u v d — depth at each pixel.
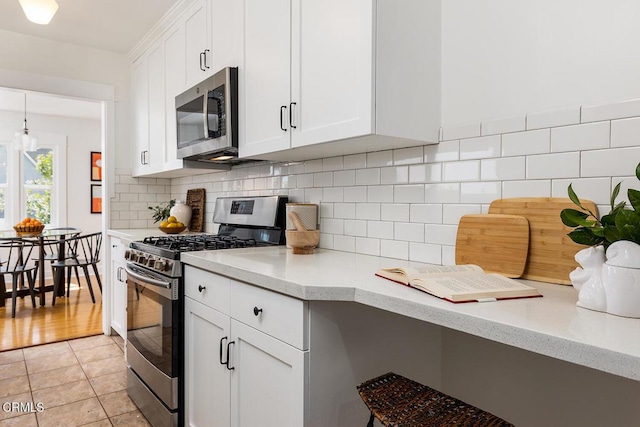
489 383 1.45
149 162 3.22
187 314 1.88
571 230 1.19
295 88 1.71
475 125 1.46
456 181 1.52
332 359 1.27
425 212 1.63
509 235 1.31
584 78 1.20
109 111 3.49
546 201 1.25
